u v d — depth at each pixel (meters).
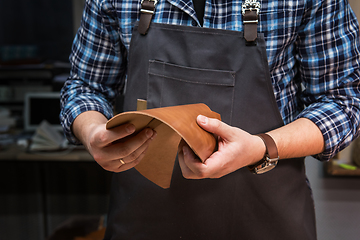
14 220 2.35
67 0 2.31
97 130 0.60
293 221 0.77
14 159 1.84
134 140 0.54
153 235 0.79
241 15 0.71
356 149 1.72
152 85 0.75
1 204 2.33
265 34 0.71
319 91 0.75
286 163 0.76
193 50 0.72
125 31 0.78
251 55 0.70
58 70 2.36
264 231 0.77
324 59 0.72
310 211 0.83
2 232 2.35
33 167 2.29
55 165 2.25
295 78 0.80
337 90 0.73
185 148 0.54
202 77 0.72
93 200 2.29
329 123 0.70
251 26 0.69
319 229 1.87
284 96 0.76
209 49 0.71
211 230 0.76
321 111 0.71
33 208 2.35
